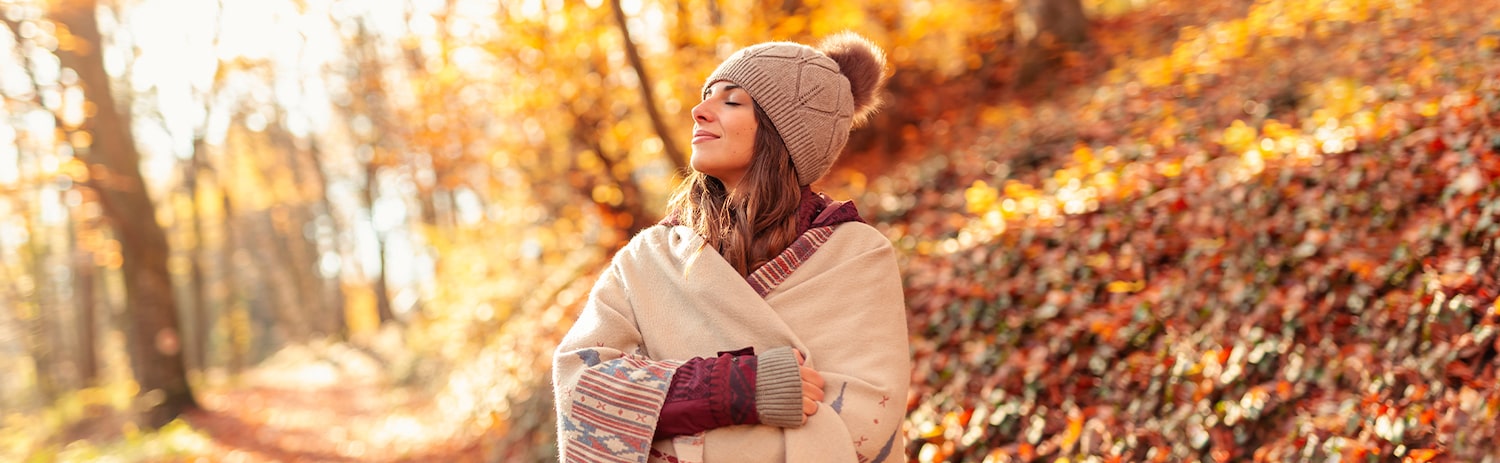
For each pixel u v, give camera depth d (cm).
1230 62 715
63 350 2844
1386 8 711
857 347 171
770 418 157
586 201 895
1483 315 332
